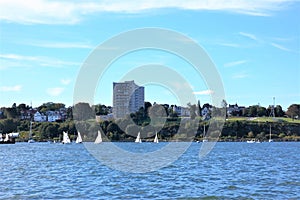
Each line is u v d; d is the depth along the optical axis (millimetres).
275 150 129500
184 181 48375
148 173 56438
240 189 42656
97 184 45844
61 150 126812
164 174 55406
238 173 57531
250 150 128750
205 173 57000
